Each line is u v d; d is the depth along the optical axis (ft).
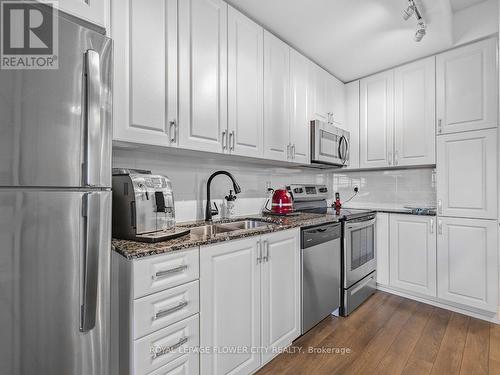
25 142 2.67
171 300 3.83
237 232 5.04
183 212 6.43
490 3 6.93
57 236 2.86
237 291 4.82
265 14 6.33
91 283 3.07
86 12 3.49
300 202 9.36
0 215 2.53
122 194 4.32
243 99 6.15
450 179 7.73
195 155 6.32
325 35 7.18
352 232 7.86
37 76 2.75
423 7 5.98
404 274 8.61
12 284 2.61
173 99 4.82
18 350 2.66
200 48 5.24
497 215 6.93
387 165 9.18
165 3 4.71
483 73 7.20
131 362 3.43
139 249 3.60
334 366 5.43
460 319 7.32
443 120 7.91
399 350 5.94
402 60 8.55
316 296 6.70
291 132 7.59
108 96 3.31
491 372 5.18
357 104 9.97
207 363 4.31
